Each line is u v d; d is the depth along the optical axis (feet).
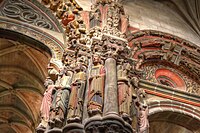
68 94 23.86
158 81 36.06
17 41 31.48
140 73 30.81
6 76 40.83
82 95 23.26
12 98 44.09
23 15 34.01
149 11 46.55
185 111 32.19
